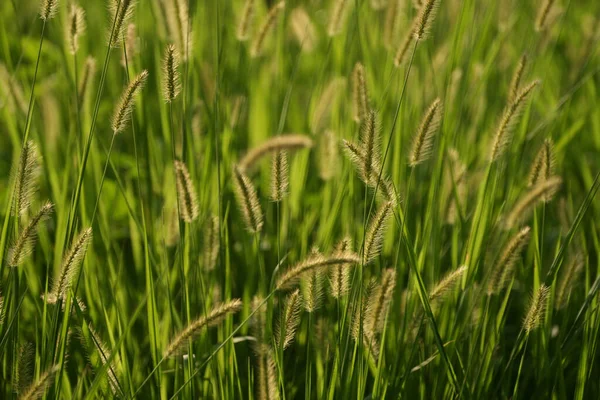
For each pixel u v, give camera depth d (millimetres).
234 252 4957
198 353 3818
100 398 3539
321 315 4066
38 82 6125
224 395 3547
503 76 5945
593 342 3693
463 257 4133
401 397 3740
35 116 4828
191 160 4492
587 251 4535
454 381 3504
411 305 3889
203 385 3703
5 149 6141
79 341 3820
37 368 3346
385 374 3598
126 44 4137
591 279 4586
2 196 4988
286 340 3332
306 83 7254
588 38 6602
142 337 4340
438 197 4246
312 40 6309
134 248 4504
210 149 4520
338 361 3338
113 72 6086
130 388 3348
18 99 4715
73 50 3998
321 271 3340
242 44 5598
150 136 4809
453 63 4707
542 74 6035
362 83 4270
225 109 5035
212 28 6523
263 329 3453
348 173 4562
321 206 5113
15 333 3396
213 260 3984
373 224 3254
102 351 3258
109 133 6078
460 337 3887
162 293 4203
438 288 3574
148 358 4047
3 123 6148
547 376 3768
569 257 4398
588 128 6484
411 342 3908
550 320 3879
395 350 3732
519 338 3627
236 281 4695
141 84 3268
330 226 4359
